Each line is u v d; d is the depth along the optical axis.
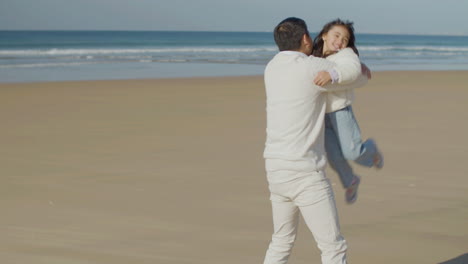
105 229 4.78
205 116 11.06
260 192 5.93
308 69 2.93
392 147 8.20
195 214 5.18
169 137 8.95
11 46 48.69
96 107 12.28
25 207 5.38
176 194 5.84
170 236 4.61
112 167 6.99
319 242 3.07
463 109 12.16
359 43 81.62
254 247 4.38
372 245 4.39
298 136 2.96
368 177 6.49
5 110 11.74
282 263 3.33
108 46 54.03
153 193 5.87
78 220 5.01
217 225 4.88
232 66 29.70
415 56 46.88
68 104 12.74
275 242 3.31
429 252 4.25
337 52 3.18
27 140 8.66
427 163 7.23
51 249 4.33
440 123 10.30
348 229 4.75
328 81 2.90
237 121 10.52
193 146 8.27
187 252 4.27
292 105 2.95
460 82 19.20
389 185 6.17
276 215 3.22
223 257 4.18
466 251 4.26
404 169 6.89
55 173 6.68
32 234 4.65
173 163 7.21
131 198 5.69
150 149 8.05
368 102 13.16
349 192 3.28
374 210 5.29
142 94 14.84
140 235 4.63
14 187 6.08
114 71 25.02
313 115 2.97
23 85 16.83
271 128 3.06
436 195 5.80
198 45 63.47
